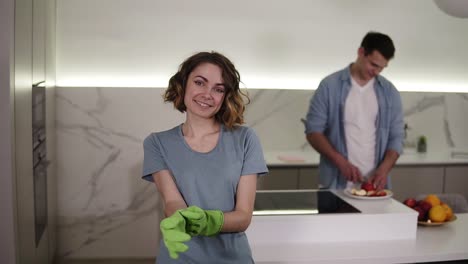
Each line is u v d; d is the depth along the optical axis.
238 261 1.47
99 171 3.63
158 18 3.64
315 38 3.86
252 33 3.78
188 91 1.49
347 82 3.37
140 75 3.66
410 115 4.03
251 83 3.83
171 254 1.22
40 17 2.89
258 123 3.81
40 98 2.88
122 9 3.60
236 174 1.50
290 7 3.80
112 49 3.62
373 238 2.16
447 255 2.01
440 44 4.03
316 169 3.76
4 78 2.22
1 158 2.25
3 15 2.22
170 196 1.48
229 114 1.53
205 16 3.70
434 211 2.33
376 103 3.36
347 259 1.93
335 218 2.12
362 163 3.41
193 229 1.34
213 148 1.52
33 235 2.68
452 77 4.08
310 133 3.45
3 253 2.30
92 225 3.68
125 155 3.63
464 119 4.11
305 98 3.82
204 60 1.48
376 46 3.16
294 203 2.33
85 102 3.56
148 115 3.62
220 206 1.47
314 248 2.04
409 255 1.97
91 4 3.56
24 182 2.46
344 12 3.86
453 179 3.89
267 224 2.08
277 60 3.84
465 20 4.01
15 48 2.26
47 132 3.18
